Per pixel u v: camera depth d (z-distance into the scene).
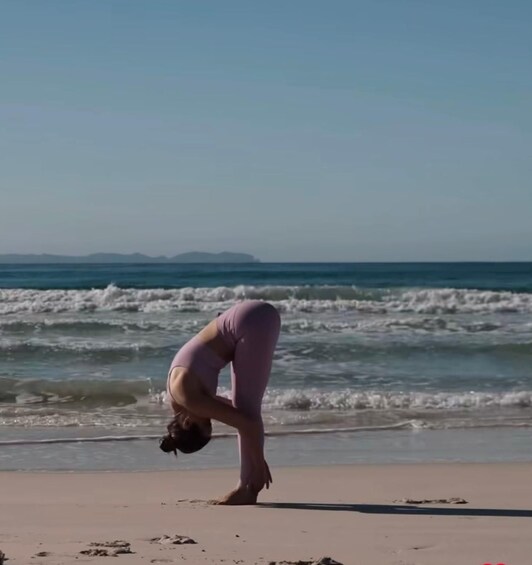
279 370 15.88
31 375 15.47
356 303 24.38
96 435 10.74
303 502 6.91
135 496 7.22
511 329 20.98
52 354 17.39
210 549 4.88
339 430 11.05
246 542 5.10
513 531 5.50
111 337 19.75
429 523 5.83
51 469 8.82
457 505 6.76
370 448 9.94
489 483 7.81
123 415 12.13
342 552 4.82
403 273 60.34
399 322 21.41
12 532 5.45
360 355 17.38
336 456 9.47
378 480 7.96
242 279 51.31
